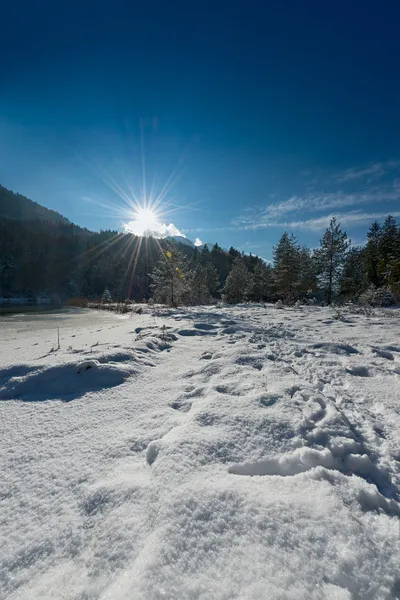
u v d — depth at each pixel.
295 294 30.86
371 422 2.70
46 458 2.35
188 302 29.58
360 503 1.65
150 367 4.84
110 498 1.77
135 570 1.25
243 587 1.16
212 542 1.37
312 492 1.71
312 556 1.29
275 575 1.21
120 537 1.47
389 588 1.17
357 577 1.20
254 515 1.52
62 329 12.21
